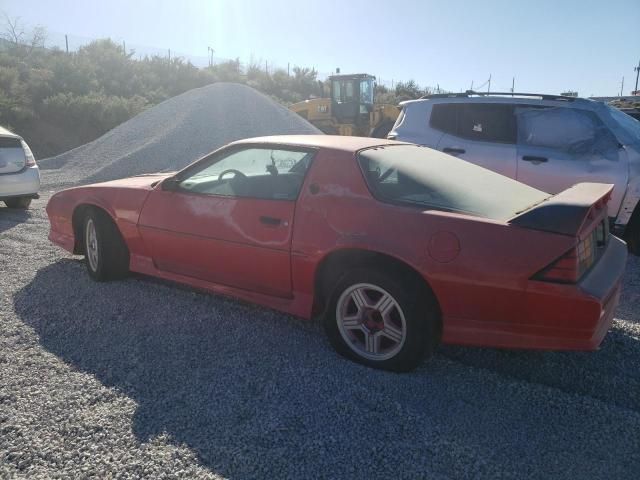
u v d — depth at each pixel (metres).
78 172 13.22
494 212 3.48
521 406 3.15
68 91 24.27
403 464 2.63
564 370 3.65
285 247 3.84
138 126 16.06
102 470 2.57
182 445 2.75
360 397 3.20
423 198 3.61
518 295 3.13
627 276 5.67
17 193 8.45
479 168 4.38
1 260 5.83
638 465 2.66
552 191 6.50
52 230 5.67
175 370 3.50
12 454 2.67
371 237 3.46
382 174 3.75
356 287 3.55
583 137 6.52
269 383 3.34
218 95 16.94
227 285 4.35
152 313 4.41
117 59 30.89
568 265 3.05
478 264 3.19
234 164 4.34
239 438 2.81
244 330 4.12
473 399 3.22
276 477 2.54
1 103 20.28
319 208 3.75
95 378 3.39
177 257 4.56
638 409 3.20
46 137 21.11
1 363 3.56
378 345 3.55
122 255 5.04
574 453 2.74
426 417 3.00
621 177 6.17
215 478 2.53
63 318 4.30
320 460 2.65
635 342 4.04
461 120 7.23
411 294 3.35
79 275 5.33
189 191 4.53
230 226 4.14
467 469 2.60
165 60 35.47
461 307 3.29
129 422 2.94
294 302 3.95
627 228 6.45
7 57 25.06
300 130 15.98
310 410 3.05
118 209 4.85
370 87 20.12
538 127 6.76
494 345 3.28
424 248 3.31
